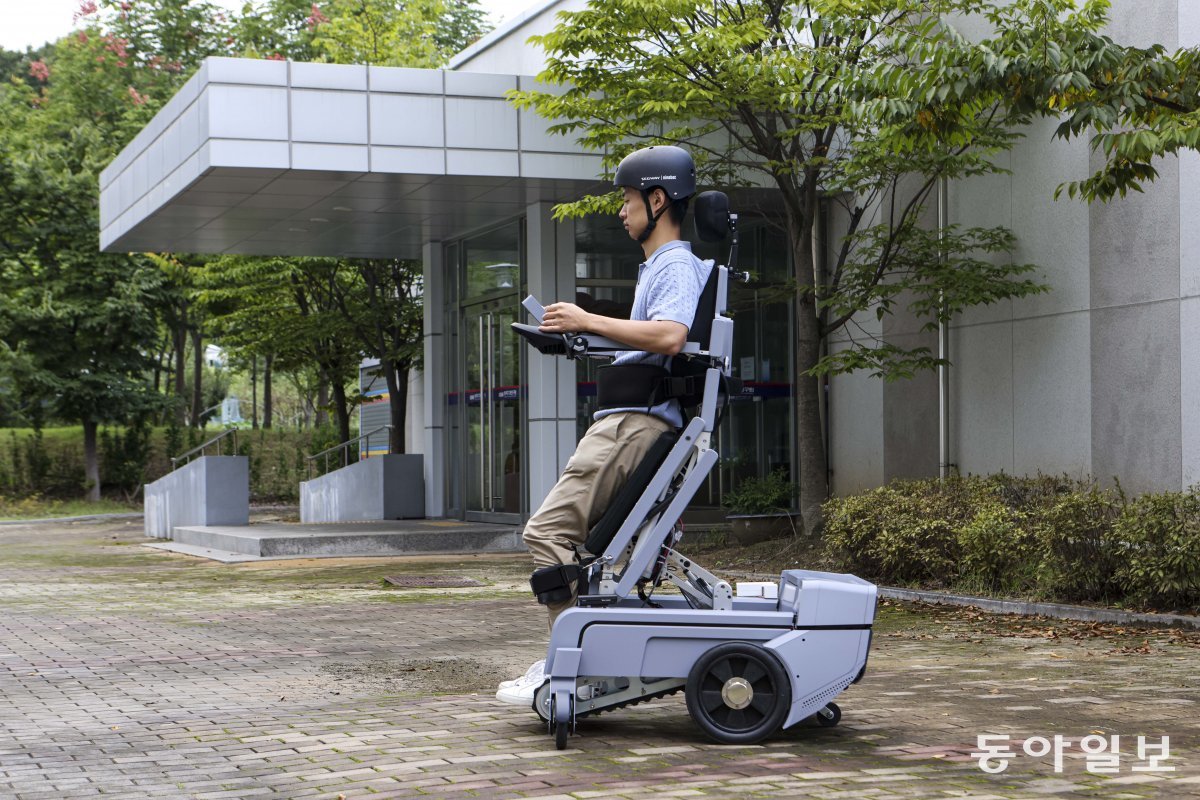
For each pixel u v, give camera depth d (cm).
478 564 1456
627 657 434
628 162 459
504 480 1862
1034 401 1334
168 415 3784
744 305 1761
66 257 3170
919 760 409
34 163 3148
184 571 1430
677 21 1313
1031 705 525
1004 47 765
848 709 513
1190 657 693
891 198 1522
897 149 852
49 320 3114
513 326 434
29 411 3294
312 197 1609
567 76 1321
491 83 1503
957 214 1460
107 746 473
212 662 729
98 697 606
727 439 1766
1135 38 1195
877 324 1600
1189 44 1136
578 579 442
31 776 422
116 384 3209
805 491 1411
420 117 1478
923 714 500
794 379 1778
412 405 2602
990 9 1352
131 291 3164
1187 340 1138
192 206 1644
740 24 1272
